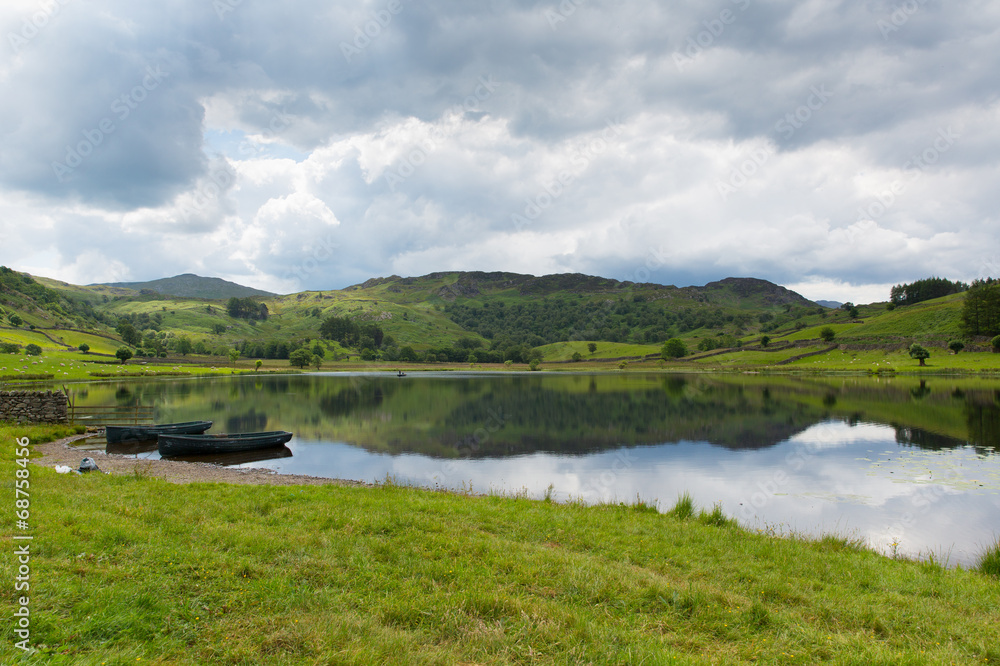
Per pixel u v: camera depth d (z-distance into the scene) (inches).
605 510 693.3
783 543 545.6
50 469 746.8
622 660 268.5
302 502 623.5
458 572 382.6
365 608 316.5
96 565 344.2
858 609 363.6
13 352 5098.4
